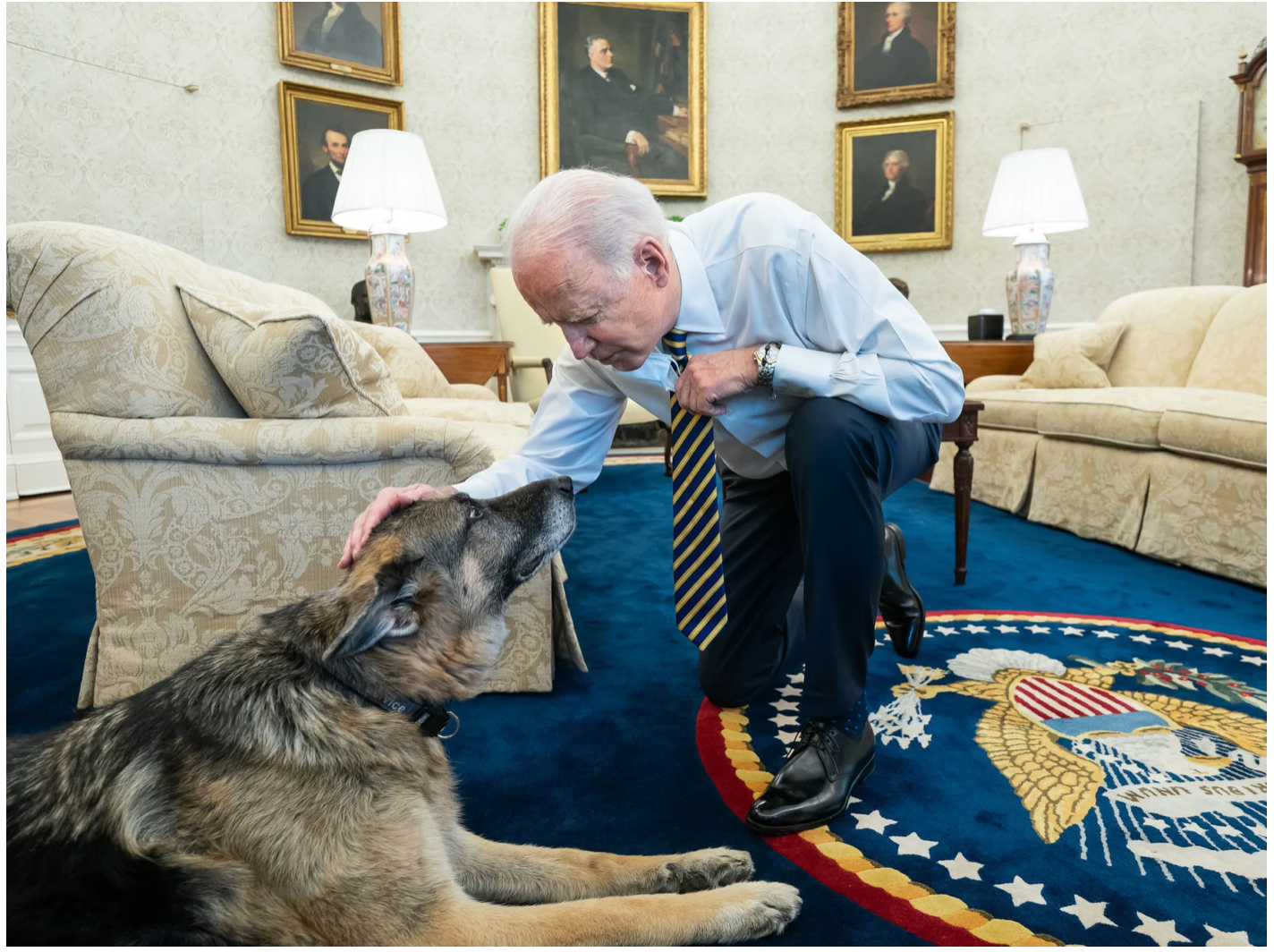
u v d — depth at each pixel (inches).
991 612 108.7
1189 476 127.5
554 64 265.9
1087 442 150.8
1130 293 249.1
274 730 45.5
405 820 45.3
